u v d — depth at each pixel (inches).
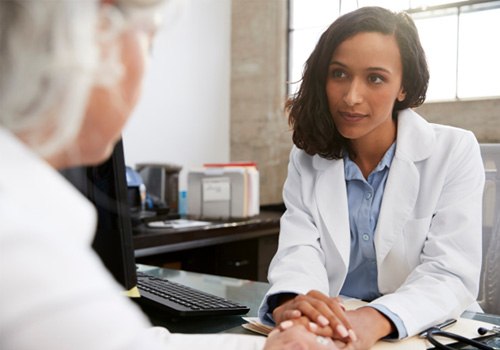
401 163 55.0
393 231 54.0
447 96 136.9
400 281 54.6
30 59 15.2
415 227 53.6
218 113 160.4
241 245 126.2
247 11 160.9
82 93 16.1
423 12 138.6
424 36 139.1
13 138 16.1
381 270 54.8
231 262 124.2
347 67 50.4
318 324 38.4
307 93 56.4
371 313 41.3
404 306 42.4
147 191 126.0
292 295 44.6
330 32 51.9
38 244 13.6
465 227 51.5
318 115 55.9
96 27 16.6
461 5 133.3
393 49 50.1
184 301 45.1
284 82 160.6
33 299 12.9
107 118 17.9
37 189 15.6
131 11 17.1
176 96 146.5
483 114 130.3
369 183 57.0
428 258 51.4
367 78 49.9
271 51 158.7
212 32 156.9
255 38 160.2
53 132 16.5
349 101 49.9
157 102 141.0
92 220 18.0
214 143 159.8
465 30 133.3
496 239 62.6
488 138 129.9
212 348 33.9
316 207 57.2
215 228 113.4
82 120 17.4
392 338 40.9
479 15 131.1
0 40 15.2
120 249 39.6
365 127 51.4
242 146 164.2
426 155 55.0
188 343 34.4
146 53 18.4
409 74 53.3
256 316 45.4
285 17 160.4
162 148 143.2
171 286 50.8
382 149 56.7
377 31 49.8
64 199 16.4
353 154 58.1
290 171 63.0
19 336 12.6
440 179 54.0
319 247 55.5
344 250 54.7
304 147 58.8
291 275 49.1
